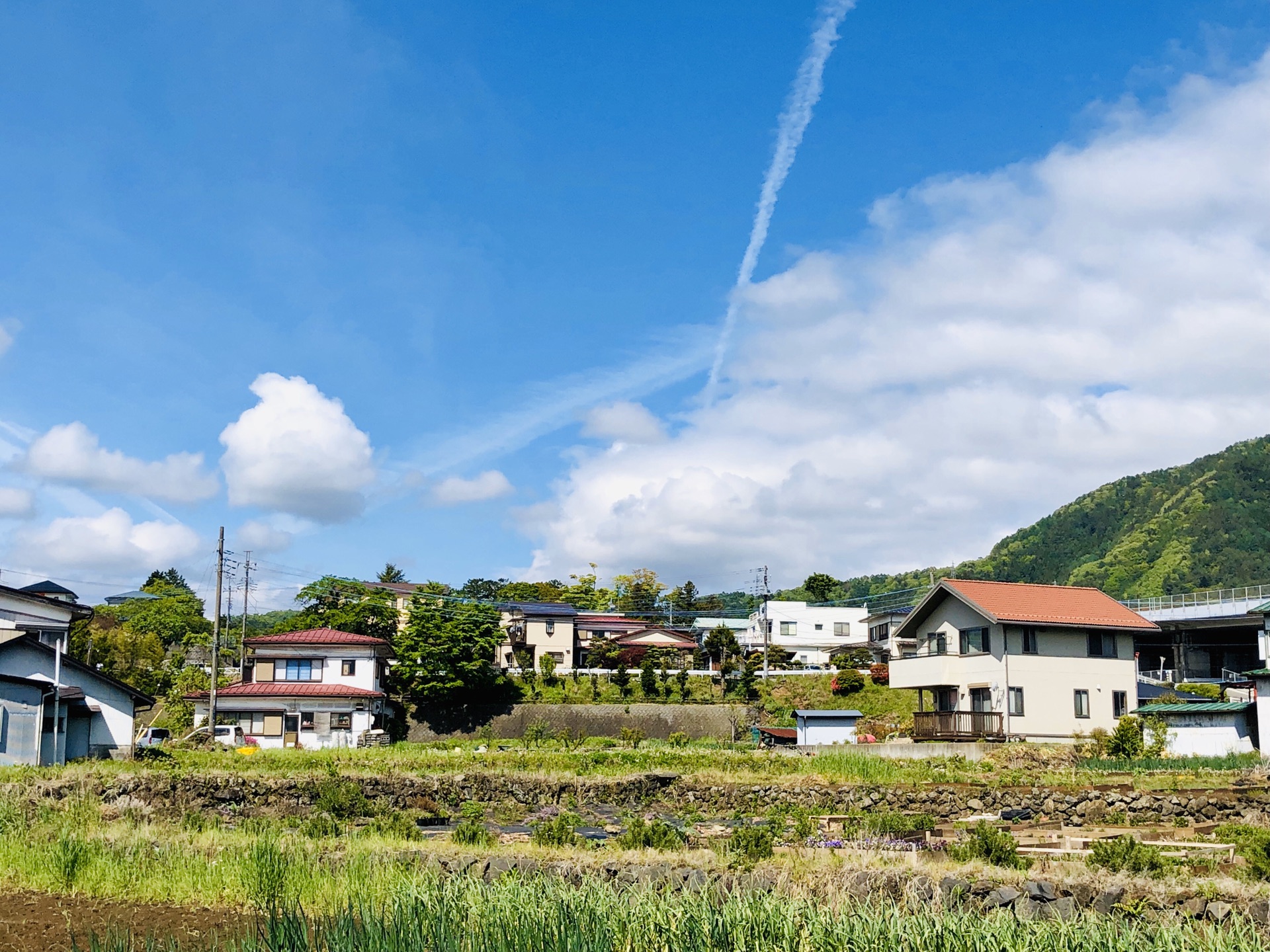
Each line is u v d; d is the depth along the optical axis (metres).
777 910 9.59
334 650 53.22
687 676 63.75
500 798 28.56
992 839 14.54
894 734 44.09
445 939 8.92
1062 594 41.53
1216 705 35.28
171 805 23.30
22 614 36.41
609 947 8.87
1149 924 10.07
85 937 11.12
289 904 11.58
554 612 72.12
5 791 22.42
